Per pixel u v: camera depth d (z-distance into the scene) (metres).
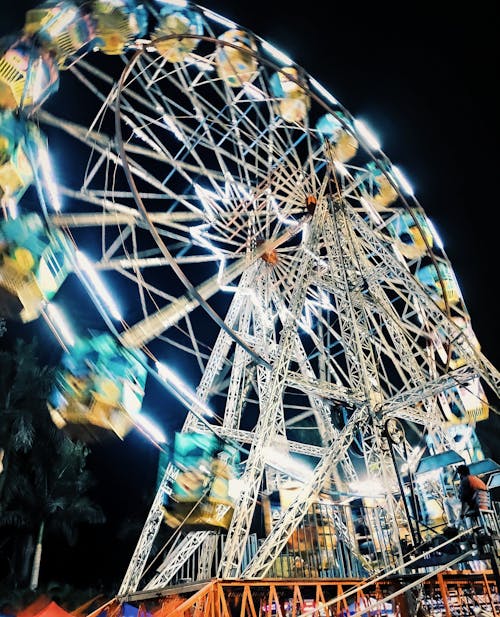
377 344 15.60
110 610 10.64
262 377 16.34
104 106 13.65
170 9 14.43
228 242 16.84
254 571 9.95
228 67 16.19
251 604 8.49
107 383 10.43
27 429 26.16
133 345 10.91
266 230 17.53
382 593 10.09
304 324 17.23
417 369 16.14
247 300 17.78
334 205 16.30
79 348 10.36
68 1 11.57
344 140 17.48
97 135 13.52
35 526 26.75
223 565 9.64
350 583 9.56
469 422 17.73
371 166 17.89
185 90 16.20
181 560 13.07
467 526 10.55
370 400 12.88
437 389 13.90
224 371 16.86
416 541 10.62
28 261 9.65
